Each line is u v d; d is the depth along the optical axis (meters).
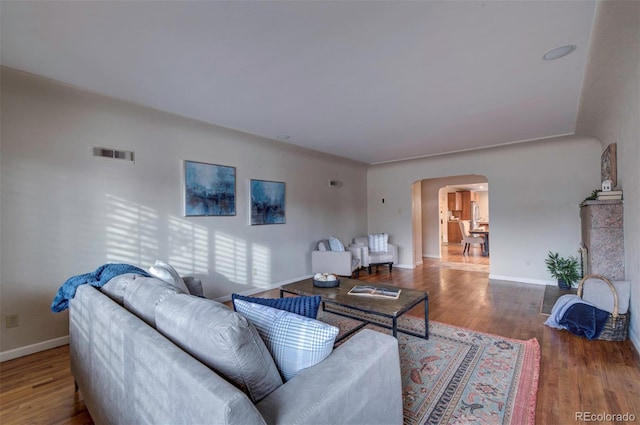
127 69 2.38
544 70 2.45
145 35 1.93
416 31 1.93
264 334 1.30
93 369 1.64
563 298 3.12
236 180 4.42
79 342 1.87
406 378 2.18
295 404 0.99
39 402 2.00
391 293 2.89
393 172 6.82
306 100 3.05
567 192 4.79
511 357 2.46
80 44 2.02
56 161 2.84
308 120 3.67
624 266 3.08
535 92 2.89
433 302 4.04
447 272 6.12
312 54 2.20
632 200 2.71
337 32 1.93
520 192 5.19
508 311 3.64
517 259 5.22
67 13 1.70
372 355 1.29
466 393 1.99
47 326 2.79
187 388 0.91
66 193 2.89
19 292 2.65
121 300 1.75
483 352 2.56
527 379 2.14
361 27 1.88
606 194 3.20
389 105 3.20
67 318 2.90
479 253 8.94
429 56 2.24
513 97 3.01
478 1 1.66
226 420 0.78
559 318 3.02
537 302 4.00
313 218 5.75
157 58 2.22
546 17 1.80
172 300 1.37
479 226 10.66
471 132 4.24
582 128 4.04
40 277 2.75
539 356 2.48
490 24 1.86
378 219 7.07
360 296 2.82
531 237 5.10
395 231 6.82
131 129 3.35
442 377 2.18
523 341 2.76
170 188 3.67
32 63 2.26
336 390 1.07
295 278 5.33
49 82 2.57
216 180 4.14
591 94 2.86
